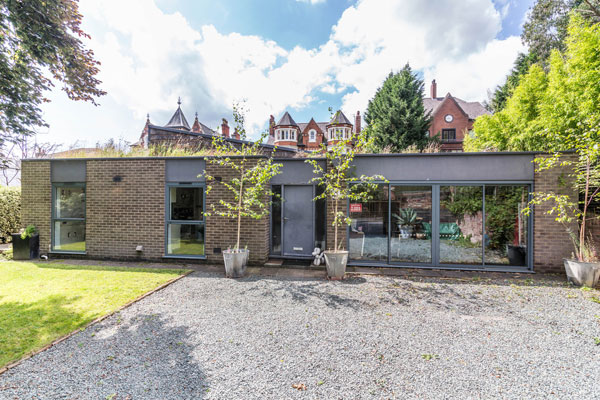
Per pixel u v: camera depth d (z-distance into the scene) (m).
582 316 4.10
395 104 22.78
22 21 5.80
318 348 3.24
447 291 5.25
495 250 6.79
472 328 3.74
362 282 5.84
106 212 7.79
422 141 22.41
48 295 4.86
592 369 2.83
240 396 2.44
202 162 7.49
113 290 5.15
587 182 5.43
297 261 7.52
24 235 7.82
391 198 7.19
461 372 2.78
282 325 3.83
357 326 3.80
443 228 6.97
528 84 12.49
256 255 7.21
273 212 7.95
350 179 6.56
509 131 13.30
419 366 2.88
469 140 16.33
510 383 2.61
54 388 2.54
